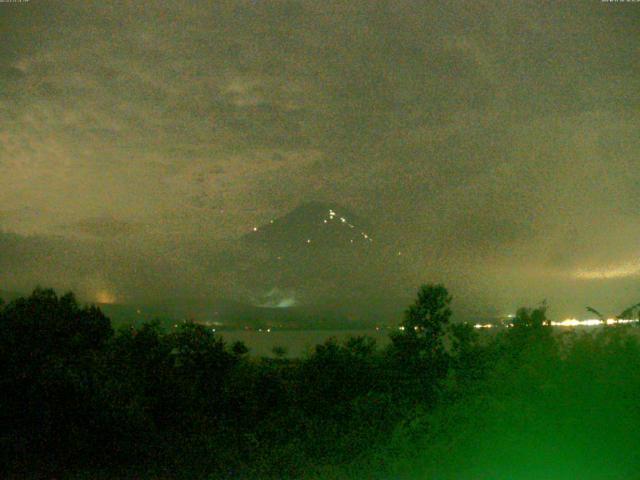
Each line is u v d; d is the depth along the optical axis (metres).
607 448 6.70
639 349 7.64
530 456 6.86
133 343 11.40
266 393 12.12
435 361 10.93
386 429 9.74
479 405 7.49
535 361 7.81
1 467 9.31
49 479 8.89
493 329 10.83
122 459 10.02
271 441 10.68
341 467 8.77
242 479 9.07
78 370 10.20
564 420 6.92
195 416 11.21
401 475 7.50
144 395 10.80
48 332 10.80
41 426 9.93
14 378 9.99
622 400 7.03
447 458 7.24
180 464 9.95
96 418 9.84
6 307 11.02
